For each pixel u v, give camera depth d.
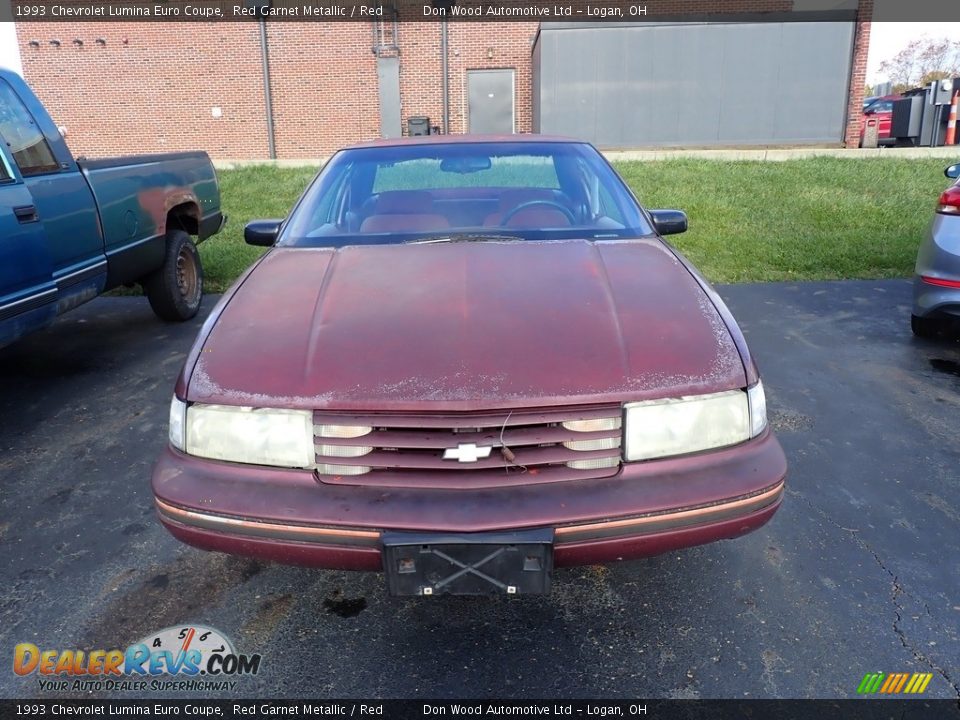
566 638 2.30
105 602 2.48
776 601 2.45
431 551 1.89
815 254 7.82
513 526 1.89
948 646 2.22
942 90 19.17
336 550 1.95
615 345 2.11
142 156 5.16
